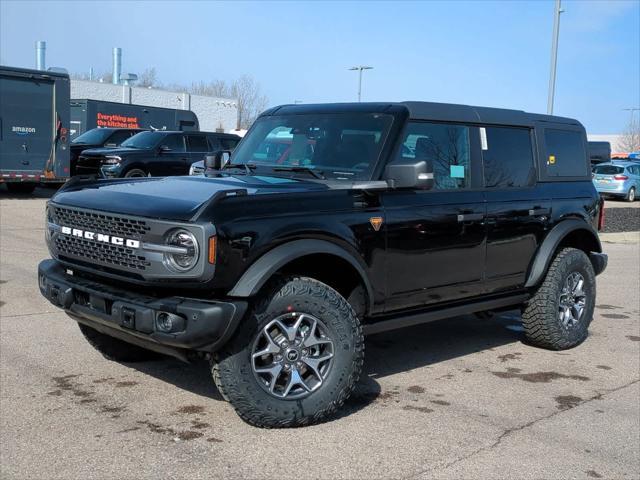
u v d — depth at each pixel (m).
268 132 5.75
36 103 17.94
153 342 4.17
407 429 4.47
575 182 6.71
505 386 5.45
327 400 4.42
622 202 32.81
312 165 5.21
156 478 3.66
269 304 4.22
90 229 4.47
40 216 14.81
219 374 4.17
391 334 7.02
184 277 3.97
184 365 5.61
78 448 4.00
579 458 4.14
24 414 4.48
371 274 4.79
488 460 4.05
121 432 4.25
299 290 4.30
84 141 20.64
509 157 6.02
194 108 47.78
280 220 4.25
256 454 4.00
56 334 6.35
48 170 18.28
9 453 3.91
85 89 41.72
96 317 4.36
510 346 6.68
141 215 4.12
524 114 6.29
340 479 3.74
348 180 4.89
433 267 5.22
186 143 18.84
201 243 3.92
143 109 28.11
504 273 5.86
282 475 3.75
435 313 5.36
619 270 11.71
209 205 4.02
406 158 5.10
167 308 3.97
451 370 5.83
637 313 8.34
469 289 5.59
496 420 4.70
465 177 5.59
